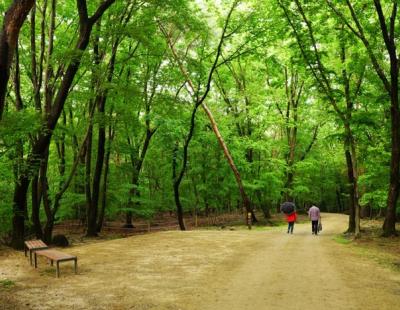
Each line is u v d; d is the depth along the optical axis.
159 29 27.20
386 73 22.61
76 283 9.50
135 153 30.53
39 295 8.39
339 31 22.03
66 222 36.81
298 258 13.27
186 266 11.77
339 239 20.02
